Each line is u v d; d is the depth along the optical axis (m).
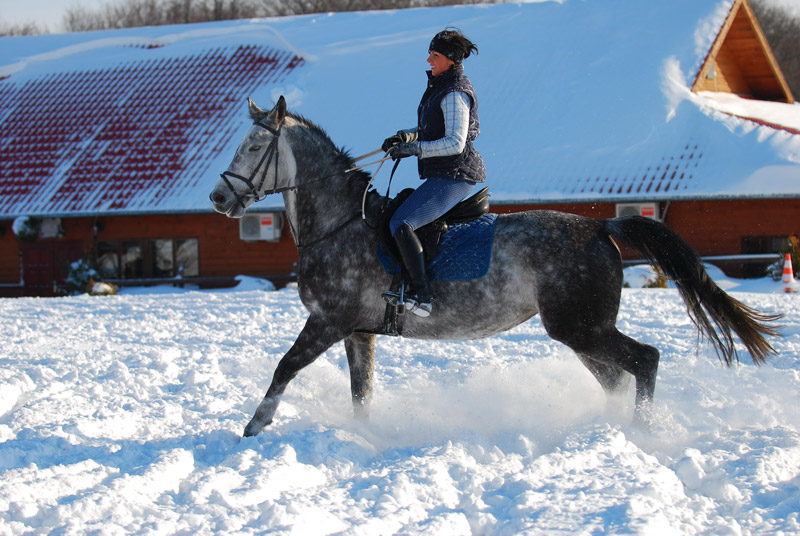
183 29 34.66
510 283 6.11
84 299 17.78
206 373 8.73
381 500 4.56
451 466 5.21
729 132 23.06
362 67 28.80
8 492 4.64
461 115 6.04
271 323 13.10
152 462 5.28
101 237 26.55
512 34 29.23
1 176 27.36
